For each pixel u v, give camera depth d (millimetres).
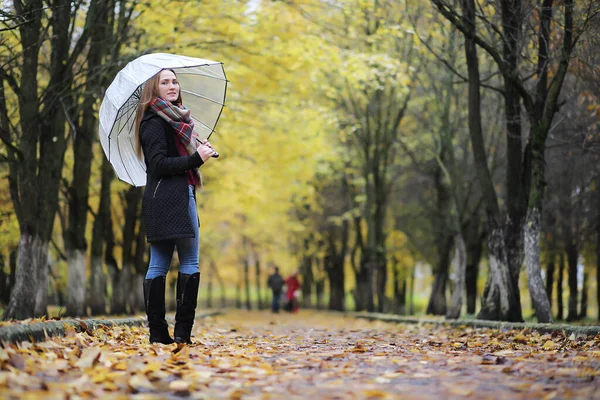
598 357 6273
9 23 12977
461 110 24234
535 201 12953
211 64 7473
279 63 20047
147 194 6961
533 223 12930
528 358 6340
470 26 13414
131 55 14938
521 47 13633
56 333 6520
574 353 6797
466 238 28266
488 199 14625
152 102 7055
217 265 56938
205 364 5785
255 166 27031
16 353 5074
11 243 19281
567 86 17781
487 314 14477
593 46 13320
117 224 29453
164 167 6855
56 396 3979
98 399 4105
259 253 54969
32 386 4301
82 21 17766
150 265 7137
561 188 23031
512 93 14578
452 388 4633
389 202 35531
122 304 22828
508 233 14562
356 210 34719
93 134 18406
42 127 14336
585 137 16250
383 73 19641
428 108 26859
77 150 18188
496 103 23547
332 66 19359
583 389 4434
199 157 6836
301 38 18766
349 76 19188
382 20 18500
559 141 19203
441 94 22953
